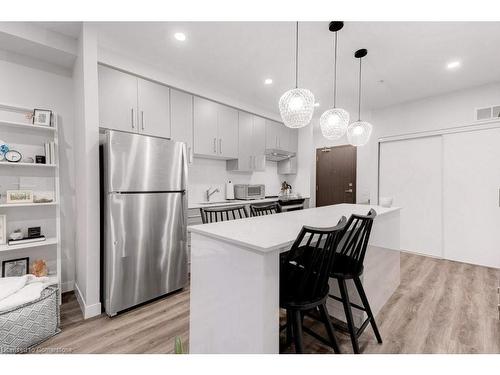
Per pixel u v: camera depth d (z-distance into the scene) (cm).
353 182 545
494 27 204
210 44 235
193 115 321
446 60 261
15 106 216
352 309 190
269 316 114
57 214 222
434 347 163
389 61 264
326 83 323
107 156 201
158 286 232
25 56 228
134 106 262
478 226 330
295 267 143
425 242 376
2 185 217
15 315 158
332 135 246
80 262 226
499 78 304
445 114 353
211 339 138
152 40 228
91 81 205
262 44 234
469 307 216
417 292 248
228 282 128
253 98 385
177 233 246
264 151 436
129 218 211
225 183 412
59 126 246
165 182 236
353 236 171
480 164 328
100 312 208
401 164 399
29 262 229
